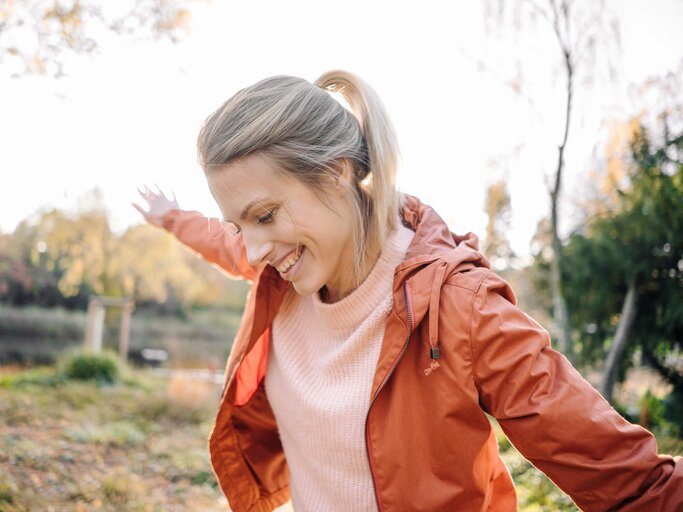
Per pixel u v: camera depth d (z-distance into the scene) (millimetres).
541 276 6914
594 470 841
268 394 1273
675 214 4852
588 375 5809
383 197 1036
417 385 975
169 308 23969
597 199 5746
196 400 7656
